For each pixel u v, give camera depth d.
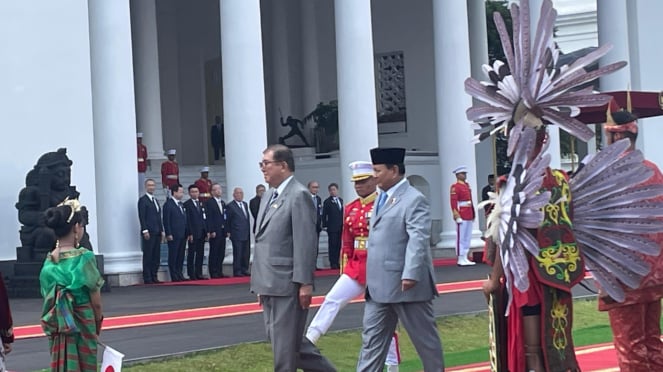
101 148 25.70
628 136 8.91
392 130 40.12
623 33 34.28
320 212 30.16
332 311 11.68
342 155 29.72
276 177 10.74
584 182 7.61
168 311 18.72
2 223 23.48
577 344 14.76
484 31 40.38
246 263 27.64
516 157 7.36
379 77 40.50
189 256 27.05
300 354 10.87
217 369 12.96
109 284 24.47
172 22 42.69
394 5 40.00
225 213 27.42
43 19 24.61
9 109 24.00
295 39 41.16
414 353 14.43
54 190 22.52
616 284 7.63
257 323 16.70
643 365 9.09
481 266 28.77
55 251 9.53
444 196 32.19
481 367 13.00
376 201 10.56
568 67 7.48
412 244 10.18
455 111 32.00
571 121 7.53
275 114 41.06
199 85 42.50
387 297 10.30
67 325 9.34
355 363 13.60
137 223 25.92
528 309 7.59
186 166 38.25
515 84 7.56
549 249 7.50
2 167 23.78
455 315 17.23
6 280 22.62
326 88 40.66
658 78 36.06
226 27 27.39
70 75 24.91
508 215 7.35
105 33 25.75
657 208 7.43
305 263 10.52
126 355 13.52
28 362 13.36
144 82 37.00
